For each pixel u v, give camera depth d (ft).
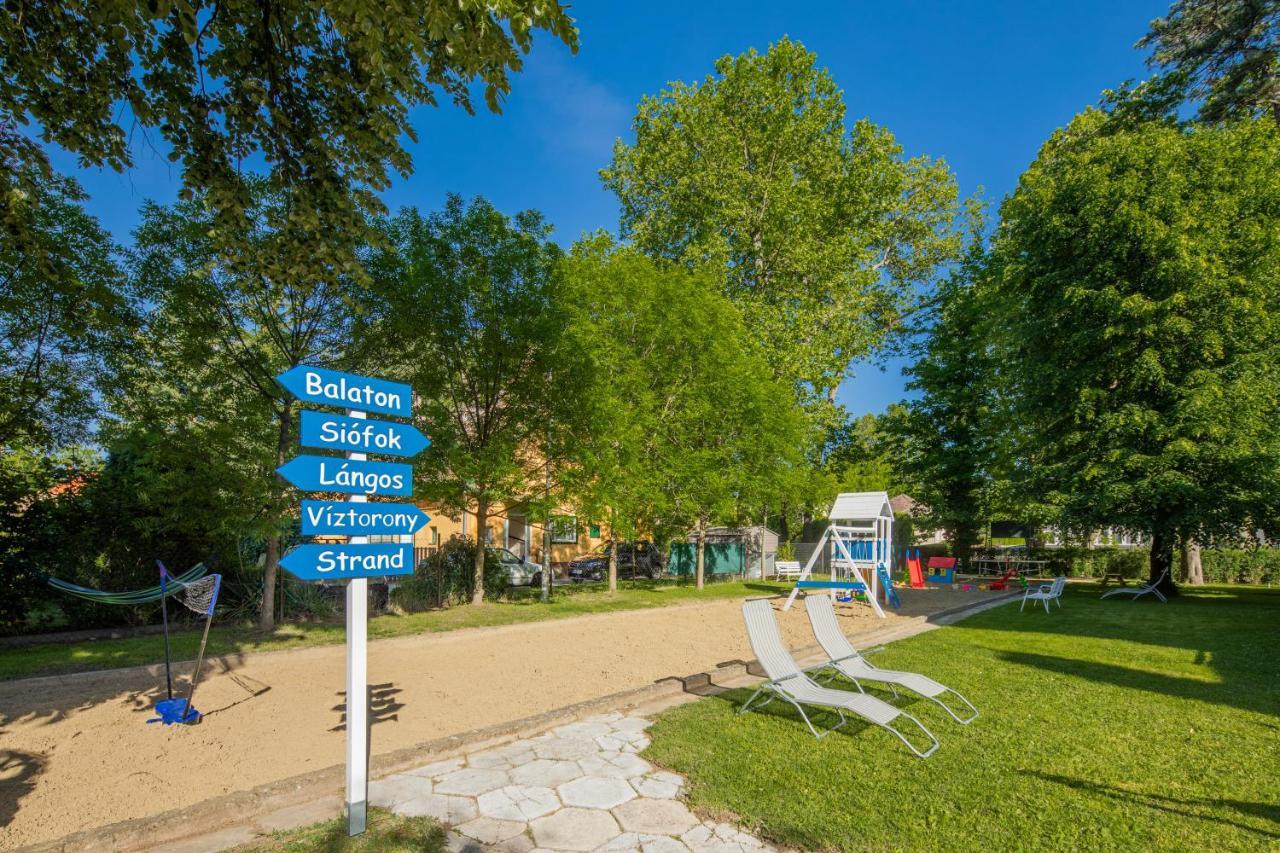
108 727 19.81
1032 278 61.72
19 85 17.80
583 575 83.46
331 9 16.34
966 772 15.72
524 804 14.15
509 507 50.42
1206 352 51.01
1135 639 35.58
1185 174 54.65
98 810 14.14
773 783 15.01
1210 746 17.66
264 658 28.73
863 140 88.02
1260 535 79.66
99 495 38.24
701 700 22.59
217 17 18.81
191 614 40.68
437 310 41.52
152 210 33.32
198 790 15.19
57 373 33.24
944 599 57.93
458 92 20.26
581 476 47.24
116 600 21.35
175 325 33.58
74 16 17.34
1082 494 56.24
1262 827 13.00
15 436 32.91
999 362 72.33
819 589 50.11
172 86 19.25
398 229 41.63
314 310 37.19
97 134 19.08
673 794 14.62
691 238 87.04
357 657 13.24
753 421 61.62
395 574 14.11
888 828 12.89
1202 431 49.26
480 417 46.57
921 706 21.66
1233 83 65.16
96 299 31.65
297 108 20.67
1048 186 60.18
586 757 16.93
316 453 37.60
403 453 14.70
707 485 57.62
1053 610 50.26
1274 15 61.57
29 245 20.52
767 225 82.43
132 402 34.60
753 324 79.92
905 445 97.96
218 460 33.99
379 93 19.58
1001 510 88.07
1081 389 55.88
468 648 32.37
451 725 20.01
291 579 44.04
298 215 21.12
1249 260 51.39
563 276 46.09
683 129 87.15
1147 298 53.47
